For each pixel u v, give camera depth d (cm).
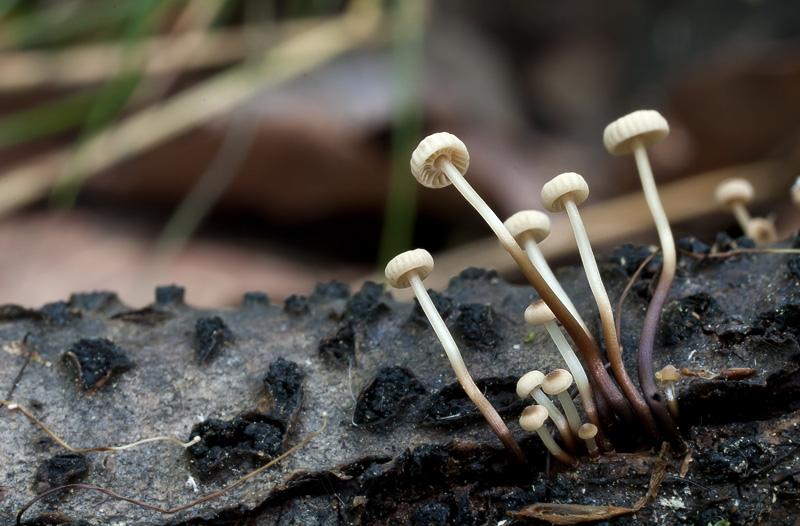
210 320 14
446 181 14
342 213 21
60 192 20
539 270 14
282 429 13
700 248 14
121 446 13
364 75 21
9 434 13
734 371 13
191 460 13
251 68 21
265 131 19
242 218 21
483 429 13
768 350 13
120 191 21
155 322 14
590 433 13
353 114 20
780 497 13
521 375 13
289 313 14
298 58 21
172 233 20
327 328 14
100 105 20
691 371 13
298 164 20
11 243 20
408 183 20
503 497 13
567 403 13
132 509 13
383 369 13
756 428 13
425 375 13
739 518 13
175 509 13
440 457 13
